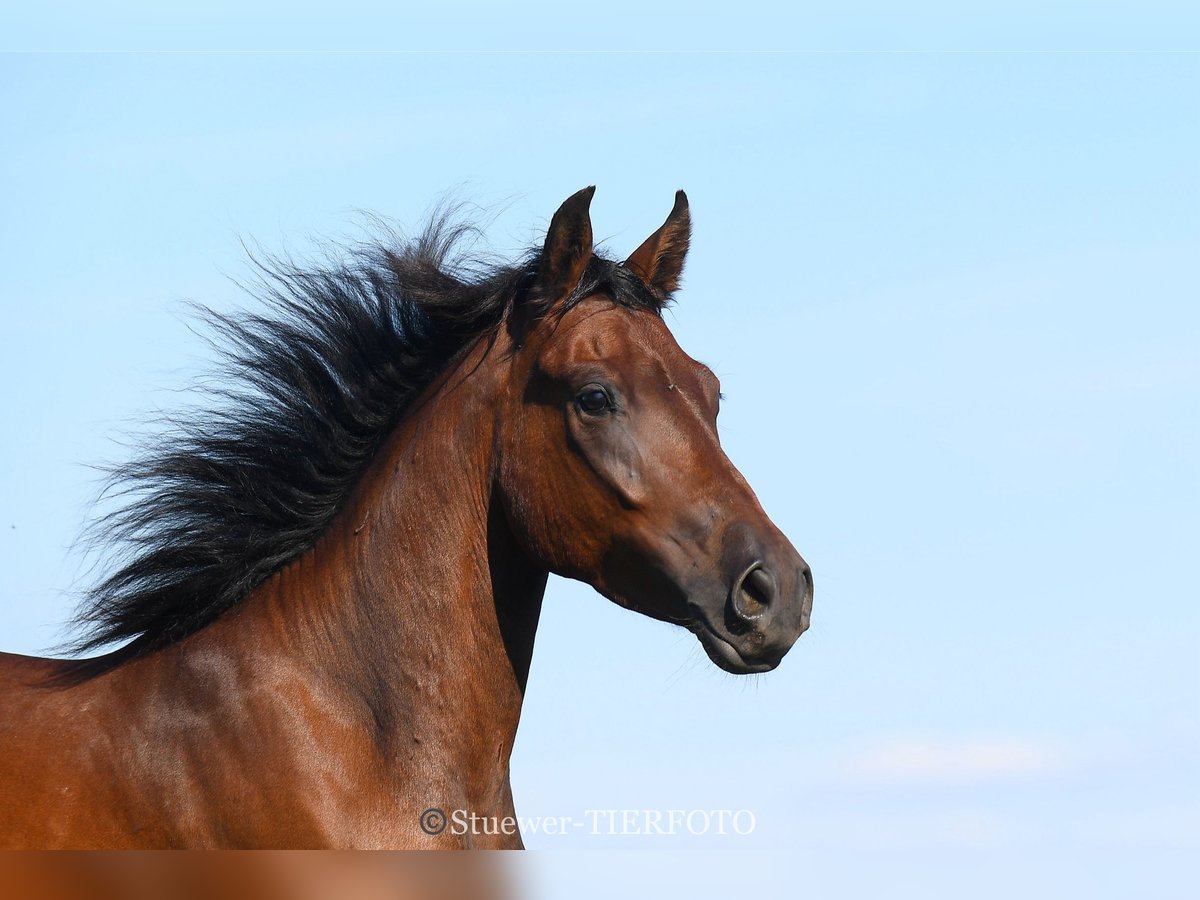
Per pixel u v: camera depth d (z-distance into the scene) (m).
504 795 9.49
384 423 9.86
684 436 8.88
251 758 8.88
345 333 10.01
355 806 8.85
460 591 9.22
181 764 8.94
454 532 9.29
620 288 9.35
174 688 9.19
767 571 8.45
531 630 9.54
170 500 9.81
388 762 8.99
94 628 9.65
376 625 9.20
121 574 9.76
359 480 9.74
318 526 9.73
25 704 9.41
